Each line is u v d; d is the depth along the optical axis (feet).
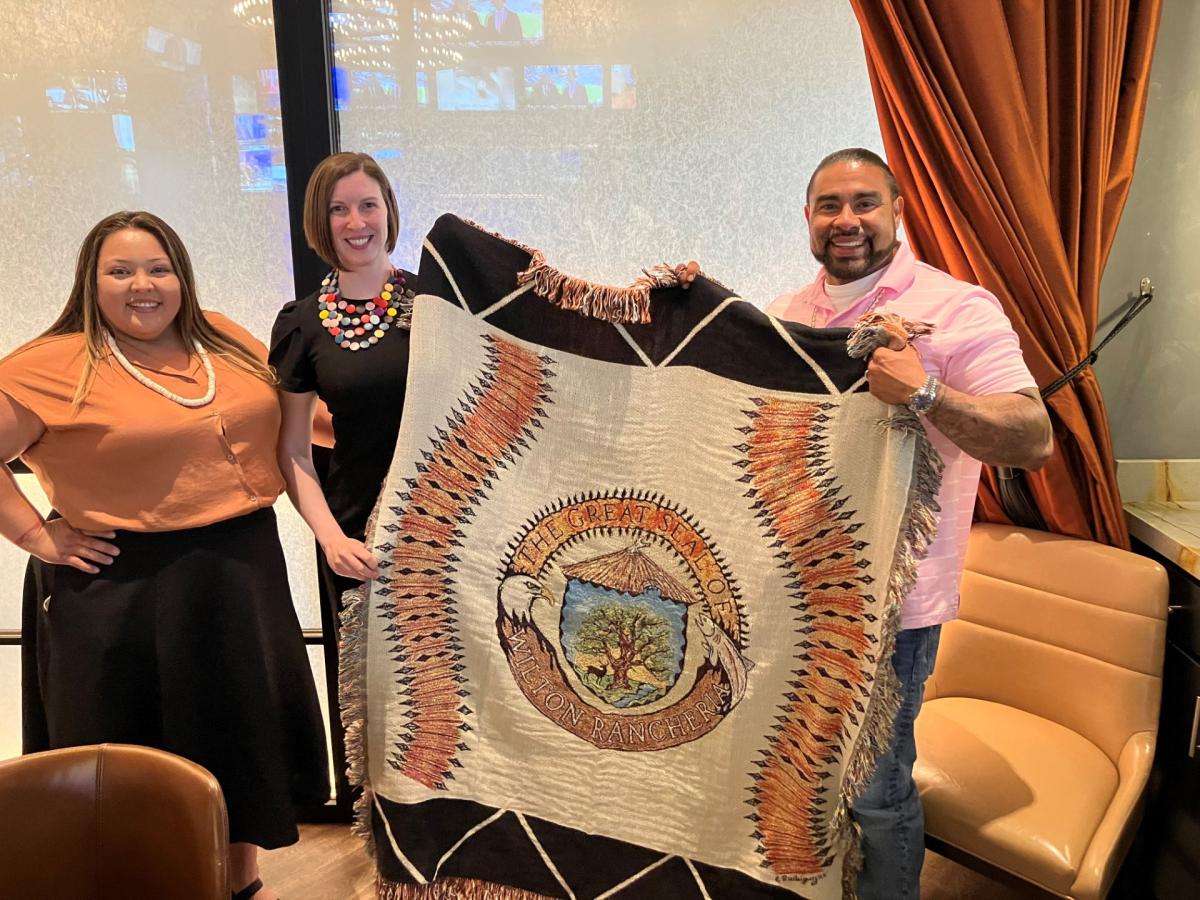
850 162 4.31
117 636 4.58
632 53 5.61
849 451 3.78
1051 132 5.14
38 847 3.67
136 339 4.69
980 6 4.83
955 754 4.77
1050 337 5.16
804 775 3.97
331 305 4.78
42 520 4.52
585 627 4.36
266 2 5.60
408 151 5.90
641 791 4.32
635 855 4.32
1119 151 5.24
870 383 3.57
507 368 4.29
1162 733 5.08
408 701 4.31
